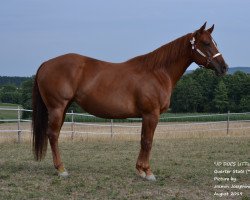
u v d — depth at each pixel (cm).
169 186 770
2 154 1172
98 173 875
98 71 803
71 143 1572
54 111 805
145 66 810
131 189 740
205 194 720
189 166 1009
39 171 876
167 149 1393
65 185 757
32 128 838
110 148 1410
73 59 806
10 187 736
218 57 810
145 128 802
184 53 822
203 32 815
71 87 797
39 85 819
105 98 792
